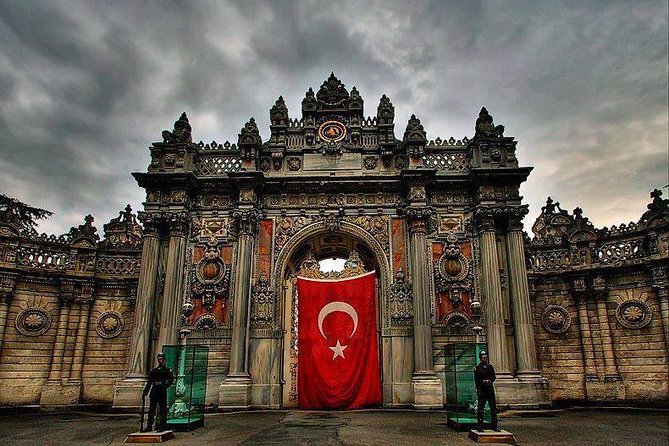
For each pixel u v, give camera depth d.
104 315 31.00
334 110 31.72
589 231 29.44
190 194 29.89
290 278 30.59
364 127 31.41
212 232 29.55
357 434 16.84
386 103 31.53
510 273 27.73
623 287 27.89
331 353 28.00
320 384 27.36
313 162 30.70
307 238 29.52
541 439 15.72
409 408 26.02
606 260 28.56
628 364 26.94
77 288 30.80
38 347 29.14
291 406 28.12
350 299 28.92
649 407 25.77
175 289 27.81
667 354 25.77
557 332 29.03
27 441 16.17
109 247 32.22
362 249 31.05
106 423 21.06
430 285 28.17
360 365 27.69
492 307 26.81
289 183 29.80
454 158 30.55
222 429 18.33
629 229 28.05
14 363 28.19
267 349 27.22
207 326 27.80
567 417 21.89
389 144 30.31
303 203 29.95
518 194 28.80
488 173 28.62
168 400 18.30
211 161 31.06
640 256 27.47
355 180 29.67
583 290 28.67
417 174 28.86
